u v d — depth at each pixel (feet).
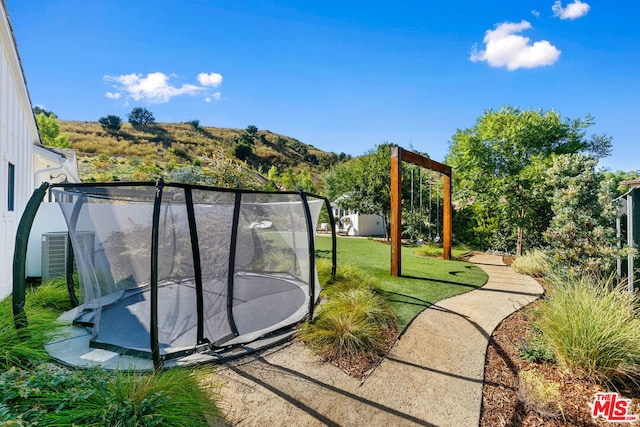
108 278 11.98
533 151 39.83
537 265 26.11
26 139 22.44
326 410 8.72
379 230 69.87
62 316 14.10
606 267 18.75
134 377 8.07
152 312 9.68
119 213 11.92
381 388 9.84
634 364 9.93
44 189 11.43
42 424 6.40
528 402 9.01
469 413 8.73
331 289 18.45
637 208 17.99
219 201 14.06
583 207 20.07
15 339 10.00
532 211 36.37
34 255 21.52
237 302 16.83
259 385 9.78
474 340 13.25
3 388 7.17
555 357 11.30
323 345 12.25
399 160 24.11
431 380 10.32
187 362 10.68
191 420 7.33
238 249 16.74
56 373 8.57
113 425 6.65
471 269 28.02
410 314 16.01
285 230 19.58
